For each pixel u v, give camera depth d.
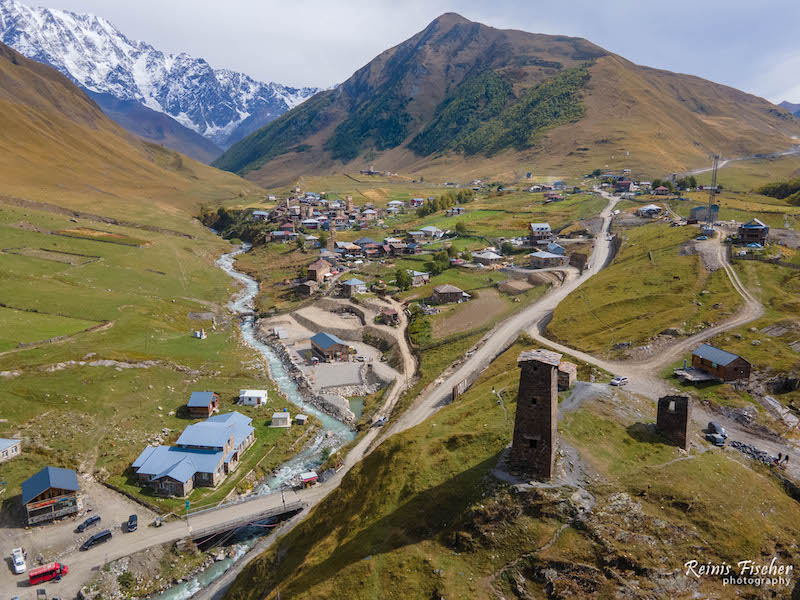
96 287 174.75
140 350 132.00
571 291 166.50
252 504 85.50
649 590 50.53
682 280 143.12
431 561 57.06
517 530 56.84
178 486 86.31
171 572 73.44
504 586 53.09
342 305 186.12
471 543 57.41
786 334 104.62
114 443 96.00
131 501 84.31
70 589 68.06
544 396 59.66
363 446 100.88
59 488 79.00
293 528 78.81
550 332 133.75
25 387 103.50
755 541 56.03
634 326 123.94
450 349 138.38
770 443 77.62
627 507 57.78
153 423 104.50
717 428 78.25
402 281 191.12
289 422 111.38
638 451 67.75
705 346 99.50
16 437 91.38
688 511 58.38
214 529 79.00
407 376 133.00
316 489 90.06
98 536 75.50
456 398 107.50
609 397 80.81
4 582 68.38
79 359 117.56
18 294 152.25
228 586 72.00
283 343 160.38
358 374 138.75
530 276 189.38
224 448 93.69
